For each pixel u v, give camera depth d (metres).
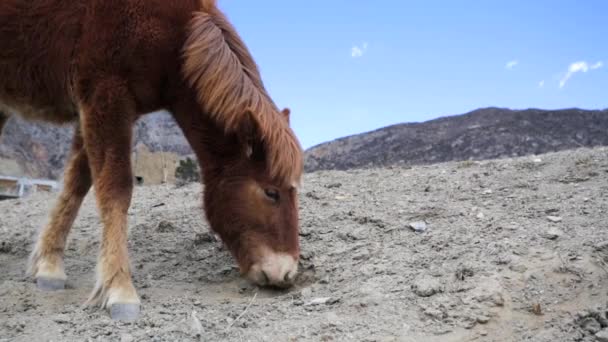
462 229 2.44
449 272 2.12
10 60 2.28
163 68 2.23
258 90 2.23
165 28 2.20
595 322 1.78
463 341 1.80
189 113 2.29
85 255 2.80
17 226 3.38
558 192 2.76
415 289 2.03
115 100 2.16
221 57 2.19
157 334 1.87
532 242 2.23
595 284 1.96
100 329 1.95
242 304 2.13
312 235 2.63
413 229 2.52
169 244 2.82
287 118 2.38
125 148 2.19
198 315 2.03
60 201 2.47
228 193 2.22
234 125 2.16
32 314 2.11
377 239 2.49
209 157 2.27
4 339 1.90
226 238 2.26
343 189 3.35
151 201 3.64
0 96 2.39
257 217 2.19
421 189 3.15
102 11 2.16
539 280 2.01
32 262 2.44
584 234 2.24
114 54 2.16
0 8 2.24
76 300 2.25
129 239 2.90
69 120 2.46
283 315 2.01
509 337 1.80
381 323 1.89
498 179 3.14
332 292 2.15
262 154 2.18
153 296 2.26
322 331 1.87
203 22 2.22
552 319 1.86
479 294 1.95
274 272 2.17
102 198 2.16
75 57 2.20
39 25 2.23
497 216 2.53
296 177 2.13
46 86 2.31
